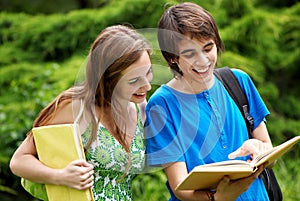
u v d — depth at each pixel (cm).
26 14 866
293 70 784
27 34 796
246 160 310
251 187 311
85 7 905
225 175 278
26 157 291
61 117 291
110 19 750
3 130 661
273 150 281
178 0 383
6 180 701
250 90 324
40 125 294
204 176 270
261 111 322
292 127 726
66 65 727
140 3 730
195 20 291
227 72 323
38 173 285
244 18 728
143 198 578
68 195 284
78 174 277
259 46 734
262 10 765
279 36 756
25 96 698
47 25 789
